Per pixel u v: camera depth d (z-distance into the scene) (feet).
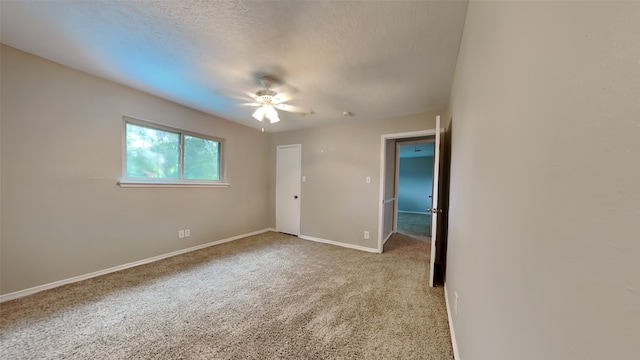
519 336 1.71
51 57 6.72
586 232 1.05
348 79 7.54
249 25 5.08
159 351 4.75
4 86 6.21
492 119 2.60
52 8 4.69
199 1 4.40
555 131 1.31
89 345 4.85
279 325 5.67
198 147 11.59
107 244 8.32
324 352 4.81
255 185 14.96
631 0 0.83
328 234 13.43
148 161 9.59
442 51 5.89
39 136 6.82
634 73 0.79
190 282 7.89
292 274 8.75
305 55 6.21
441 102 9.52
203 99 9.80
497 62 2.45
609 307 0.90
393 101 9.46
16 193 6.47
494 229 2.43
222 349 4.84
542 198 1.43
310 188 14.21
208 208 12.00
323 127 13.78
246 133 14.23
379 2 4.33
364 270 9.26
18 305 6.16
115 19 4.99
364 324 5.76
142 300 6.66
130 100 8.76
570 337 1.14
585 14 1.08
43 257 6.95
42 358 4.50
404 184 28.09
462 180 4.72
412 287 7.81
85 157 7.73
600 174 0.97
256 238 13.96
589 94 1.04
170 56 6.43
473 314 3.32
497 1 2.48
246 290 7.42
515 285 1.82
